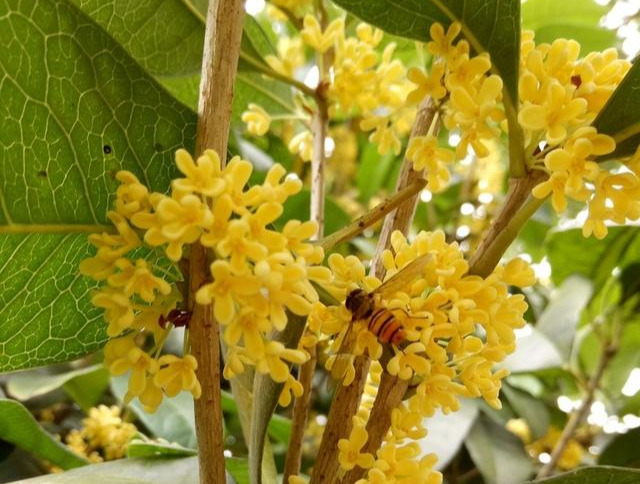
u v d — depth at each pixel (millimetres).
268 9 259
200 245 129
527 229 376
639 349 359
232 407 295
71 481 156
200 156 134
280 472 290
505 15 151
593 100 148
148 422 265
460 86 147
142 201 130
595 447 369
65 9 135
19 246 142
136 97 142
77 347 158
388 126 226
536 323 346
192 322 131
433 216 406
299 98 250
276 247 126
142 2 186
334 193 456
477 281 139
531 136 148
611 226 309
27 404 292
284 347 132
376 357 139
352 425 147
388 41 265
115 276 128
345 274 142
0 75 132
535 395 362
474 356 143
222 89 138
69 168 141
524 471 284
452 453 260
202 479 137
